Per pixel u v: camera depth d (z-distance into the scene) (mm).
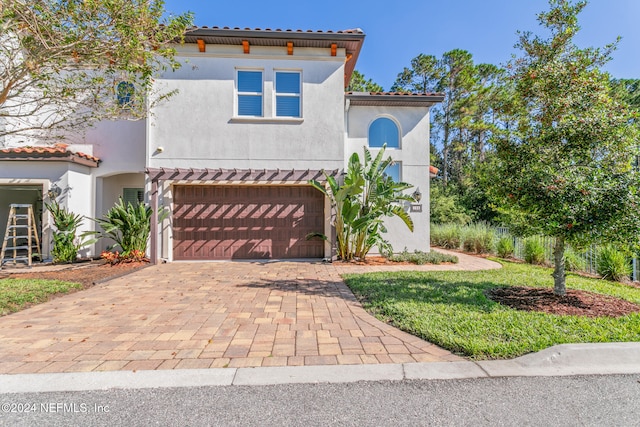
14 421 2738
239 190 11680
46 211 11164
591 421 2764
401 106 12914
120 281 8078
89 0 5938
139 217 10773
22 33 6535
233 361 3730
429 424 2709
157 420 2750
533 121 6637
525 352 3834
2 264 10406
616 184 4953
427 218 12750
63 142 12445
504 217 7012
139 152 12602
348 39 11086
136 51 6871
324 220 11820
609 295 6242
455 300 5883
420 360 3764
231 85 11375
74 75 7992
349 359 3787
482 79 30734
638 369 3609
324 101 11617
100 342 4238
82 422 2729
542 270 9500
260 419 2762
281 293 6844
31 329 4703
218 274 9000
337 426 2672
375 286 7074
